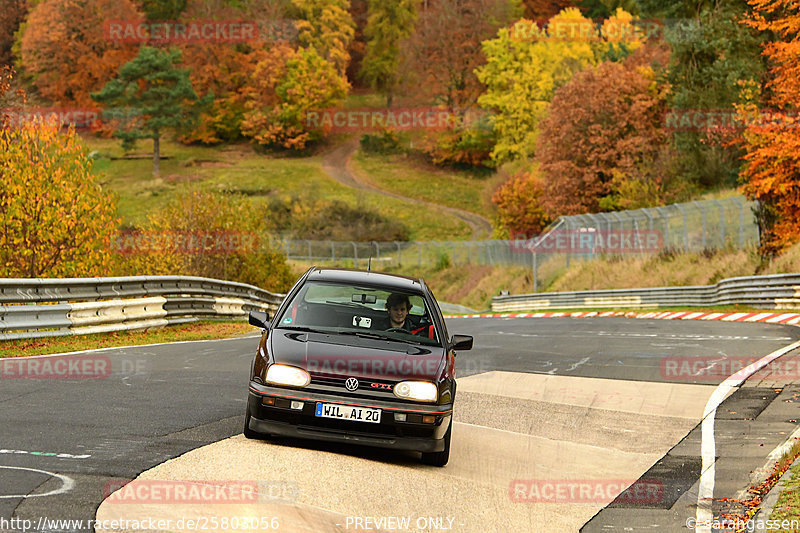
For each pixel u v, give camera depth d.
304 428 20.08
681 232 121.56
